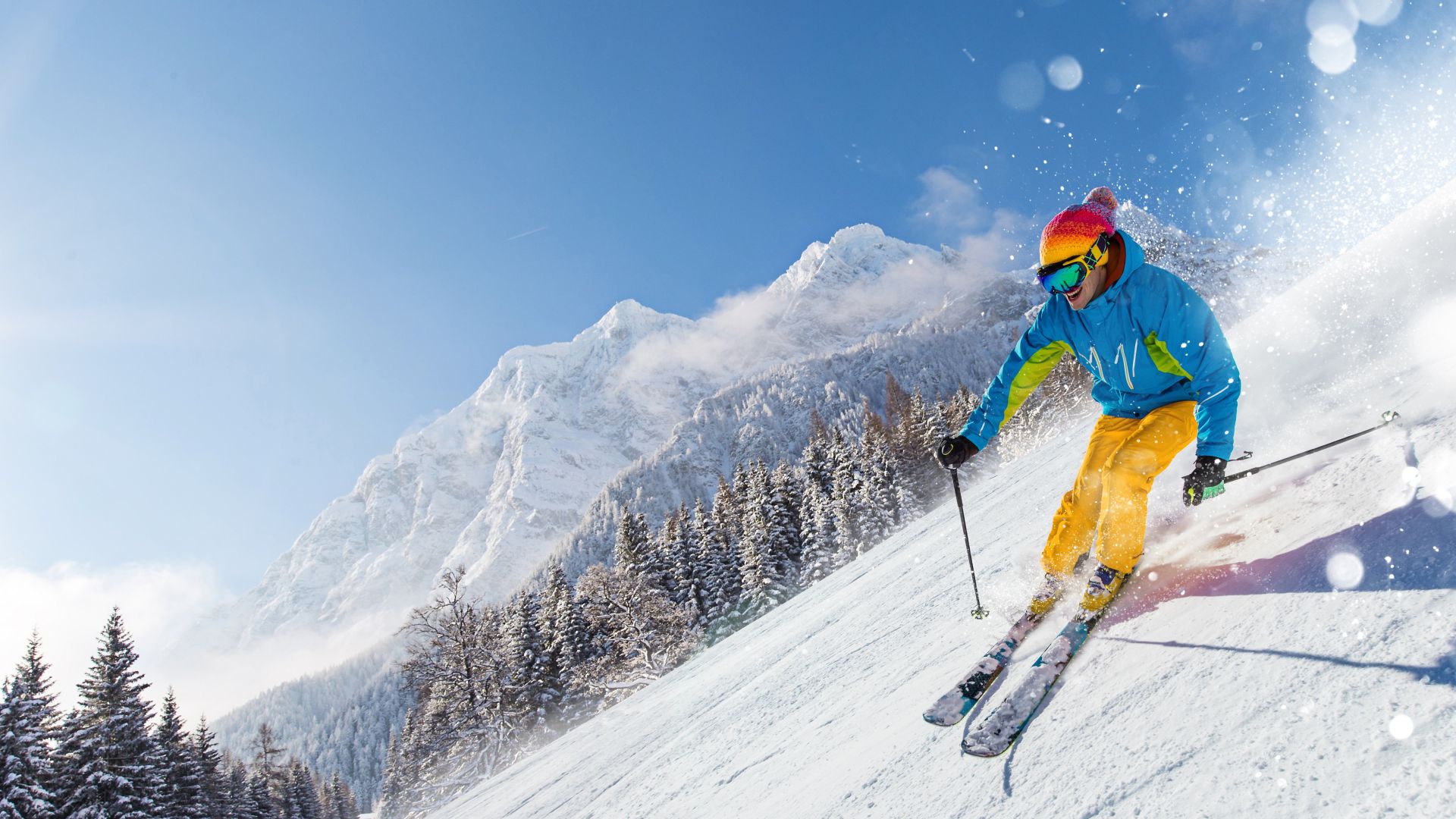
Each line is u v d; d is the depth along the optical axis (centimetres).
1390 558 142
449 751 3108
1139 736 134
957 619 310
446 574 3045
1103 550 207
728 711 485
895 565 711
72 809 2275
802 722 315
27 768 2095
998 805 141
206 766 3456
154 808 2453
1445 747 90
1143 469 211
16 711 2128
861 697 288
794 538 4444
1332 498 191
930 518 1045
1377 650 118
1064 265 220
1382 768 93
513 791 878
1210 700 132
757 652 730
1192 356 214
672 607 3591
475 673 3039
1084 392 2245
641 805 375
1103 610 201
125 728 2506
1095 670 174
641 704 1015
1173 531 241
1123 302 224
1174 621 174
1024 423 2659
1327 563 156
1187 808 108
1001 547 424
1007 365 266
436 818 1159
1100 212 224
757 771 285
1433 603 121
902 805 167
